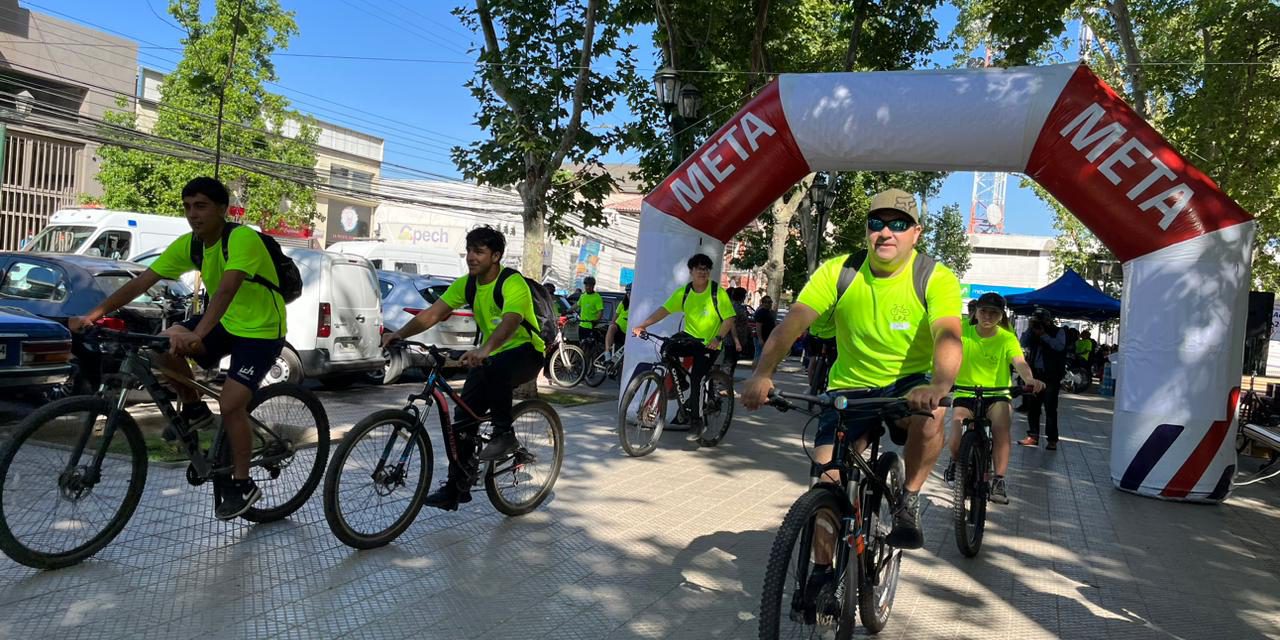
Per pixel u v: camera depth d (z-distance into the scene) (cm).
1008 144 839
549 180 1212
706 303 887
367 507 496
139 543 478
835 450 365
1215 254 785
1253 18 1606
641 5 1461
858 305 388
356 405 1052
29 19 2806
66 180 2903
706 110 1719
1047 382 1113
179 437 471
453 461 539
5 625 364
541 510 612
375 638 379
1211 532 699
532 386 1141
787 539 325
